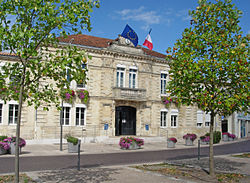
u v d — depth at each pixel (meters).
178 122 31.66
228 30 10.36
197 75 9.40
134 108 29.22
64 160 14.59
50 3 7.02
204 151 20.53
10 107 22.47
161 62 30.59
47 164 13.03
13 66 7.20
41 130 23.14
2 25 6.73
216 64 9.73
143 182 8.93
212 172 10.27
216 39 9.95
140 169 11.61
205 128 34.12
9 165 12.47
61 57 7.02
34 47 7.15
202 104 10.02
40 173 10.38
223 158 16.17
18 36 6.42
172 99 10.81
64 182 8.80
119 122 28.06
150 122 29.36
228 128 37.78
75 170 11.23
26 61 7.17
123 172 10.77
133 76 28.80
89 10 7.34
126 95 27.12
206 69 9.70
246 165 13.38
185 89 10.17
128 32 28.25
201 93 9.72
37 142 22.75
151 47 30.47
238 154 18.48
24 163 13.18
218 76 10.24
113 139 25.16
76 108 25.02
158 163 13.68
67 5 7.35
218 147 24.11
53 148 20.34
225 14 10.45
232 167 12.73
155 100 29.88
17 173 6.96
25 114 22.92
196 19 10.79
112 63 27.09
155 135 29.52
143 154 18.20
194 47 10.33
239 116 38.38
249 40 9.88
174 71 10.40
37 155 16.44
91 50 25.89
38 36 7.23
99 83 26.27
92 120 25.67
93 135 25.53
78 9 7.27
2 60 21.53
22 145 16.97
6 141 16.58
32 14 7.19
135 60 28.72
